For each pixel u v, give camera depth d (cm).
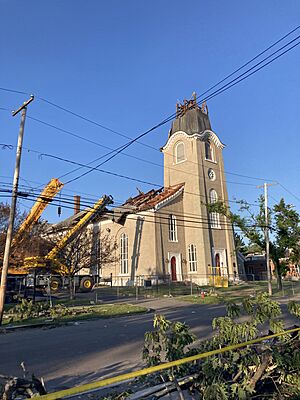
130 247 4122
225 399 416
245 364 497
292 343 557
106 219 4469
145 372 378
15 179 1764
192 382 505
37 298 2689
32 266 2803
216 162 4672
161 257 3884
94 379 723
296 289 3588
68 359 902
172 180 4625
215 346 544
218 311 1934
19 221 3017
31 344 1136
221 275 4066
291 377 510
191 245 4188
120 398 498
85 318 1780
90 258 3256
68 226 3738
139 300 2667
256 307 553
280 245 3400
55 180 2842
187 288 3538
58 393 317
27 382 441
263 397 486
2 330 1466
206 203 4219
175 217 4209
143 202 4369
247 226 3366
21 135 1816
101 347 1053
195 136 4494
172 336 523
